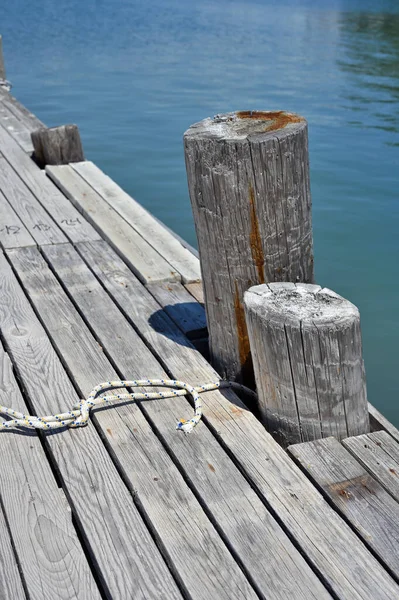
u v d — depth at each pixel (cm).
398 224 812
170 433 351
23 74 1591
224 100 1334
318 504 304
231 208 358
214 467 328
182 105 1311
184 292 489
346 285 679
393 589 265
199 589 267
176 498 310
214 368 412
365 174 957
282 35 2061
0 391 384
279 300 350
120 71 1617
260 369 351
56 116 1255
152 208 869
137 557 282
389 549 282
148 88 1449
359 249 752
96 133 1155
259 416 391
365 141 1087
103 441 351
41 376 396
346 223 813
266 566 276
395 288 673
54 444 345
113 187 673
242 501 308
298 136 352
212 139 350
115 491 315
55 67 1666
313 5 2706
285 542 287
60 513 304
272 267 371
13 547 288
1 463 333
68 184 682
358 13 2461
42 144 743
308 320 329
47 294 485
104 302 475
